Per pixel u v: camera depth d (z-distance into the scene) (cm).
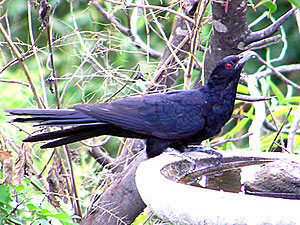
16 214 747
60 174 845
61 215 717
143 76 909
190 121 662
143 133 651
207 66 795
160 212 479
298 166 558
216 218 434
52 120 621
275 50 1608
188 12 833
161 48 1271
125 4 820
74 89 1054
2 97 967
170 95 679
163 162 590
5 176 719
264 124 1072
